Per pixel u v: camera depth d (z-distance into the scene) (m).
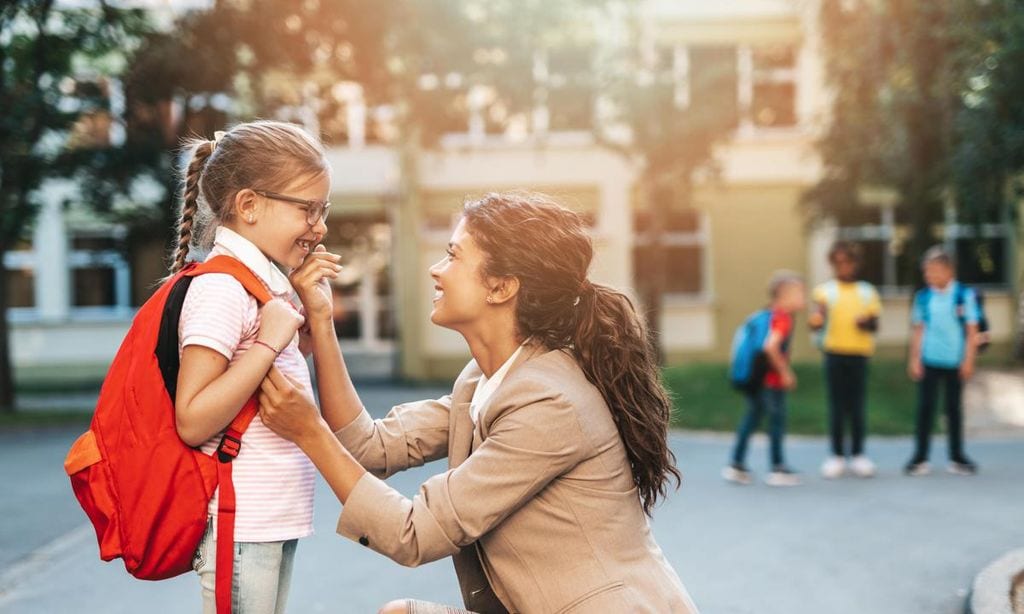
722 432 12.77
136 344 2.25
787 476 8.60
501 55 16.44
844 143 17.55
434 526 2.24
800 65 22.53
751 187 22.72
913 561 5.81
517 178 22.48
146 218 16.94
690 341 22.80
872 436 12.06
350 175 22.23
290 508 2.32
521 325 2.44
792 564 5.75
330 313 2.55
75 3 14.23
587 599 2.23
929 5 14.23
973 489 8.16
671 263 22.94
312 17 15.19
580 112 18.14
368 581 5.46
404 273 22.12
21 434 13.08
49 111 14.19
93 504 2.21
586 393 2.34
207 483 2.22
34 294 23.33
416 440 2.74
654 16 20.95
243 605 2.25
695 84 18.33
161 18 15.55
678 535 6.52
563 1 16.48
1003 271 22.61
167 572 2.21
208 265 2.32
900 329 22.67
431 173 22.42
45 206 16.30
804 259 22.73
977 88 12.37
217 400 2.17
